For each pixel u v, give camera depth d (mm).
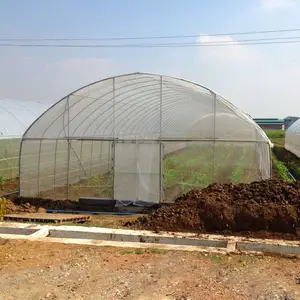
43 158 16188
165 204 15320
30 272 7852
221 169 15016
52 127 15945
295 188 12172
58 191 16219
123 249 9305
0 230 11359
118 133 16953
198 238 10109
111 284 7227
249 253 8953
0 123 22359
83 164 16750
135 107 16953
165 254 8914
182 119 17203
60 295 6785
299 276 7586
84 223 12367
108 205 15367
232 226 11047
